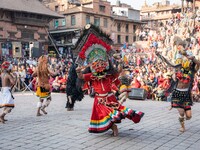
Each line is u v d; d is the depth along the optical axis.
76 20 52.34
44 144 5.95
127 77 6.65
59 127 7.49
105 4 56.50
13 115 9.58
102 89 6.36
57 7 56.88
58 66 21.48
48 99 9.66
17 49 32.88
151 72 18.45
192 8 53.47
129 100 14.78
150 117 9.07
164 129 7.31
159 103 13.31
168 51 32.12
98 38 6.54
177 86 7.05
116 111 6.14
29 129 7.30
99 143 6.00
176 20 44.53
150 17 78.25
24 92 18.91
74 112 10.12
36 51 28.28
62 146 5.80
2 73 8.45
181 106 7.00
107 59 6.52
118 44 59.22
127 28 63.91
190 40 35.19
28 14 40.75
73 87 10.48
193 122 8.34
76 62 6.67
